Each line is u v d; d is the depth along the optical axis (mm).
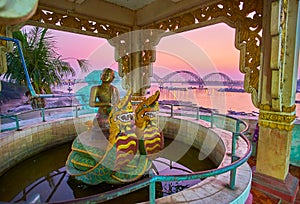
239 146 3572
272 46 2436
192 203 1946
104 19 4793
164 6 4434
